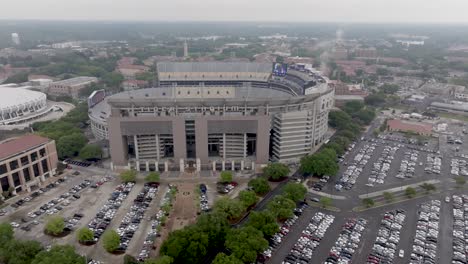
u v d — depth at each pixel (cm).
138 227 17025
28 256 13862
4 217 17888
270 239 16000
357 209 18850
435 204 19288
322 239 16212
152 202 19350
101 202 19350
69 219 17675
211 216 15988
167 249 14100
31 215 18012
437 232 16700
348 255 15012
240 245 14112
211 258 14962
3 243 14488
